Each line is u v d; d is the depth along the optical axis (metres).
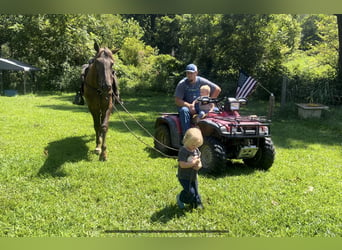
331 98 14.84
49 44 26.05
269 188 5.23
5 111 12.23
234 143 5.99
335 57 19.75
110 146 7.70
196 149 4.30
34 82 25.19
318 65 20.20
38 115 11.61
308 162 7.02
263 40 20.23
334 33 20.05
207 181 5.49
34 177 5.38
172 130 6.73
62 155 6.64
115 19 30.66
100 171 5.73
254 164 6.40
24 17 25.09
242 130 5.77
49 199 4.61
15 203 4.41
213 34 21.45
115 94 7.15
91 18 26.72
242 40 20.55
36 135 8.34
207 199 4.76
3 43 28.98
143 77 25.33
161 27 42.97
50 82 25.42
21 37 25.72
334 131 10.84
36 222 3.98
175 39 40.59
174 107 16.27
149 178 5.48
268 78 19.23
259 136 5.85
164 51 45.34
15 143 7.43
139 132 9.52
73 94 22.34
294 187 5.34
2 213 4.20
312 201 4.78
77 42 26.00
